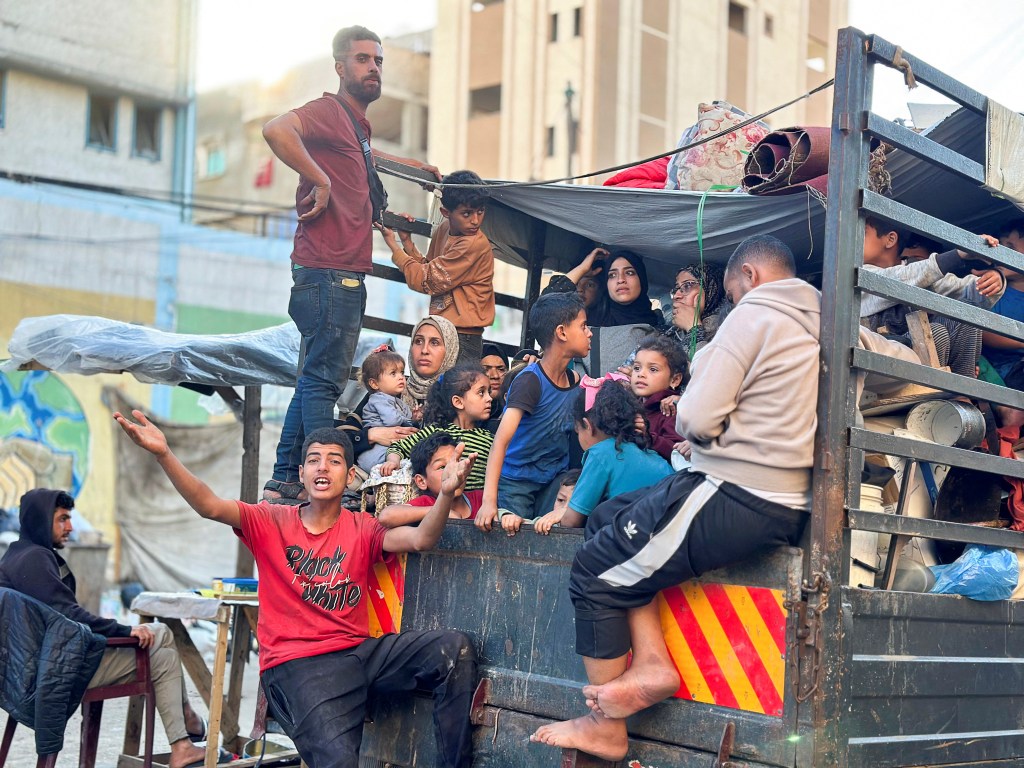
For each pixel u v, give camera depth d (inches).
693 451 129.1
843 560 123.0
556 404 171.2
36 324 273.7
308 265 201.5
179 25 957.8
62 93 908.6
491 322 224.7
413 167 217.0
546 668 144.4
